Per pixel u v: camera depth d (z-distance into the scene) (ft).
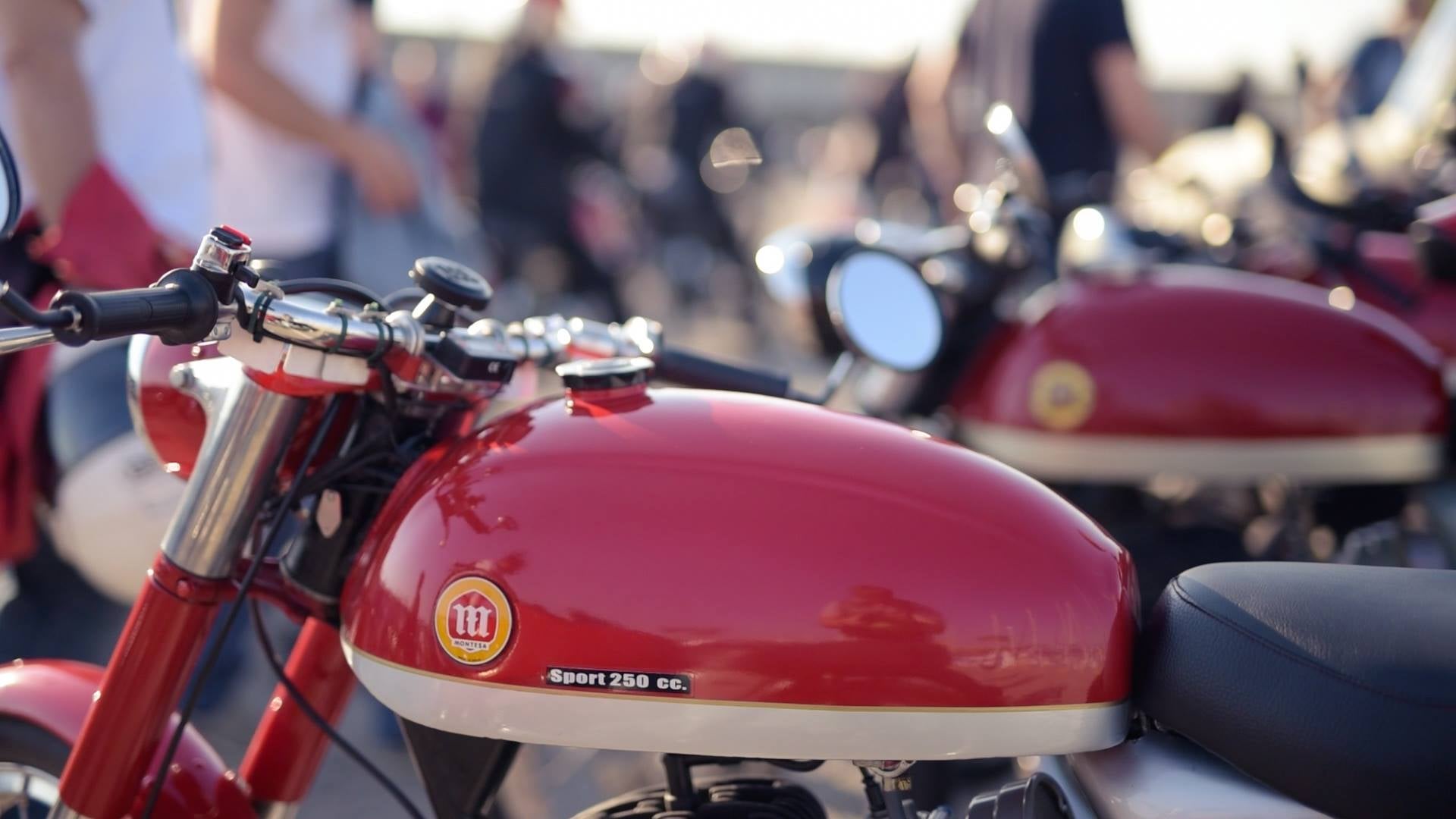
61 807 3.85
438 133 21.70
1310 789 3.20
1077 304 6.66
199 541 3.80
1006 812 3.54
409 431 3.96
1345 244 8.11
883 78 22.50
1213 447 6.38
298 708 4.37
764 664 3.24
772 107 86.84
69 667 4.66
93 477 6.44
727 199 28.86
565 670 3.28
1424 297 7.95
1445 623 3.27
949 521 3.37
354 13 9.48
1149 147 10.21
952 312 6.69
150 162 7.50
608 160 23.81
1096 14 9.99
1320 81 14.30
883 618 3.25
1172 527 6.62
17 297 2.88
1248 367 6.37
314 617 4.03
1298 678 3.24
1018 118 10.25
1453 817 3.08
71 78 6.61
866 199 22.98
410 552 3.44
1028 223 6.79
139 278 6.67
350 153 8.84
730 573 3.26
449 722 3.35
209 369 3.88
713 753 3.27
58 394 6.56
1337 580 3.50
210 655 3.78
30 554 6.96
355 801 7.93
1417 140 10.86
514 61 20.62
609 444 3.48
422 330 3.68
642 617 3.26
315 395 3.74
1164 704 3.43
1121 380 6.40
